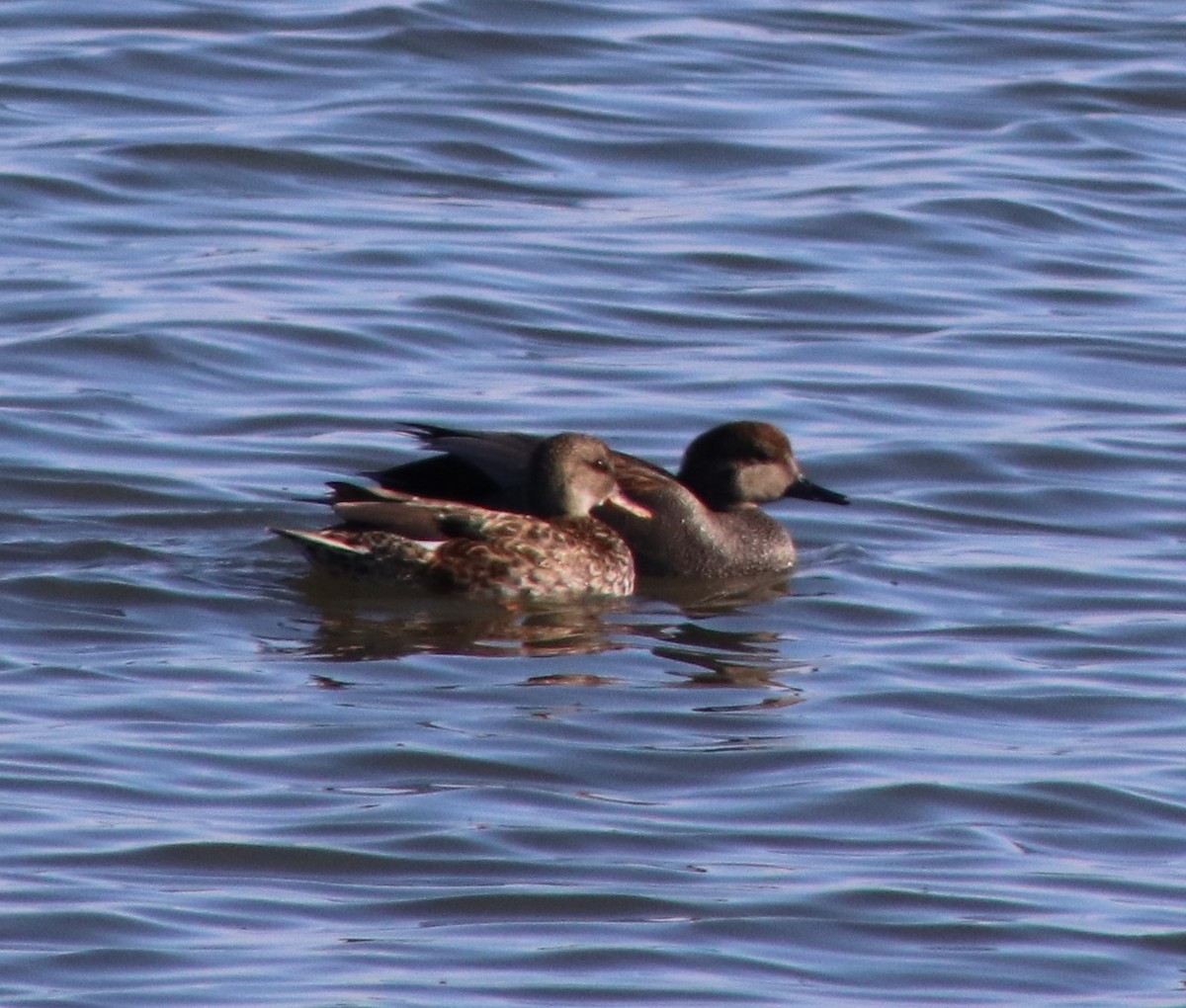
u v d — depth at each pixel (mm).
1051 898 10953
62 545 15742
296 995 9773
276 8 28062
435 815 11625
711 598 15594
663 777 12266
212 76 26047
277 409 18531
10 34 26875
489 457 16109
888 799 12023
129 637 14172
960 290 21797
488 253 21969
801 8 29547
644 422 18625
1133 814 11938
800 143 25125
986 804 12016
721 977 10125
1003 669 14109
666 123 25500
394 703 13125
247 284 20906
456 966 10133
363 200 23250
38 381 18703
